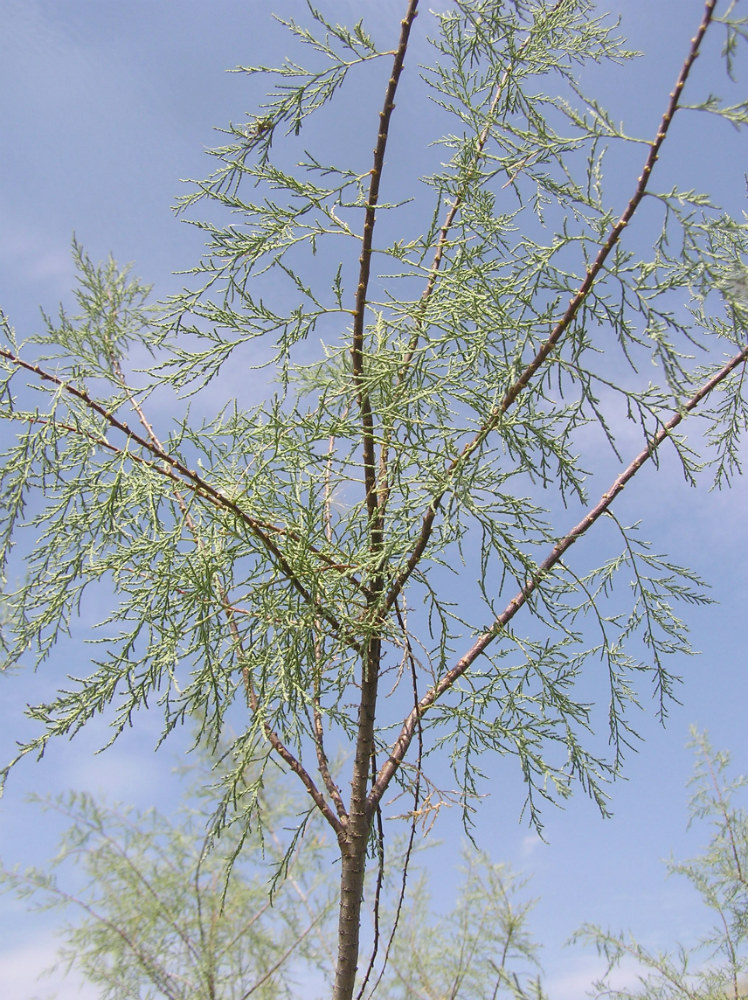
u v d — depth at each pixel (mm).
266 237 1576
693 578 1739
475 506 1527
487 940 2631
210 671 1542
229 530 1571
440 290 1592
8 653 1651
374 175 1556
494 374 1556
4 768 1509
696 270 1382
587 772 1728
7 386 1538
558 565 1692
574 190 1426
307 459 1618
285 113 1621
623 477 1711
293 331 1594
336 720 1785
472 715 1706
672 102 1332
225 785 1627
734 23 1261
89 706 1556
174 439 1593
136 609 1569
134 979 2580
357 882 1611
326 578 1627
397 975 2676
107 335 1807
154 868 2736
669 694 1775
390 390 1621
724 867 2561
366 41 1569
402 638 1656
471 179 1649
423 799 1718
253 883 2797
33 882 2686
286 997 2721
